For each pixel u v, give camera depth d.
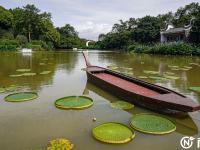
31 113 6.41
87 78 11.10
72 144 4.54
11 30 49.56
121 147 4.52
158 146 4.59
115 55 33.09
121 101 7.35
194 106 5.42
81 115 6.29
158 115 6.23
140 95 6.68
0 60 21.59
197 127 5.51
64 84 10.27
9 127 5.49
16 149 4.47
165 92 7.07
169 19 53.53
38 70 14.86
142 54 35.28
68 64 19.00
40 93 8.62
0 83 10.45
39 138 4.92
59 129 5.38
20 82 10.70
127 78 9.50
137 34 46.31
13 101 7.41
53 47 55.41
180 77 12.29
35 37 52.19
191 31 31.62
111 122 5.48
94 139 4.84
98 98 7.93
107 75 10.72
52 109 6.74
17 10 57.75
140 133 5.10
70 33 73.44
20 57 25.80
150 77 12.27
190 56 28.88
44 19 52.44
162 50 33.47
